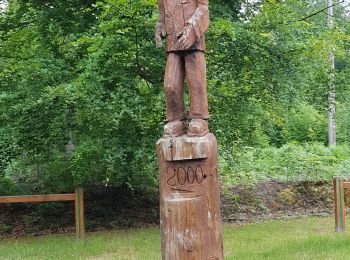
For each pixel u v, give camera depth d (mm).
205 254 3832
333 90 9234
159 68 7539
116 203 10227
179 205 3859
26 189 10078
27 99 7684
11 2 9680
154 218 9734
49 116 7793
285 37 8039
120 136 7512
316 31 8805
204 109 4039
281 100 8336
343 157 14023
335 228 7840
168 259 3895
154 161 7504
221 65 8117
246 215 10141
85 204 9938
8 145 7953
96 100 7027
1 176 8984
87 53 8266
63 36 9477
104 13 7055
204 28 3988
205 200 3844
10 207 9969
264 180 12242
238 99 8477
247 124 8906
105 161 7543
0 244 7832
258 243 6996
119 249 6965
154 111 7527
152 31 7227
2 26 9656
